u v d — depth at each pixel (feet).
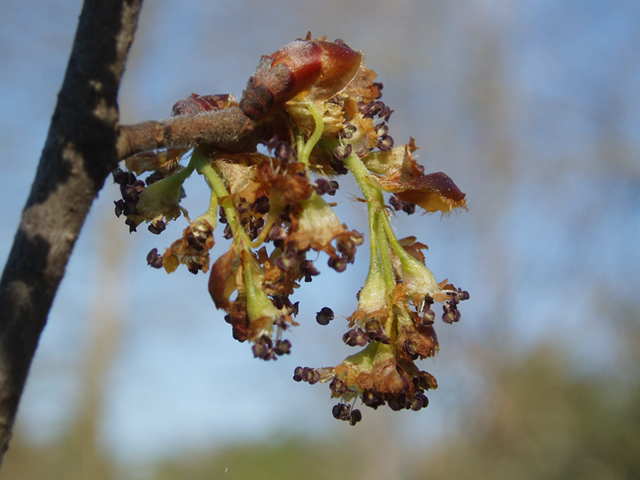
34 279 0.18
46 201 0.18
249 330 0.20
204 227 0.20
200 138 0.20
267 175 0.20
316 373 0.20
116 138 0.18
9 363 0.18
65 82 0.18
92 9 0.18
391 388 0.20
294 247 0.19
